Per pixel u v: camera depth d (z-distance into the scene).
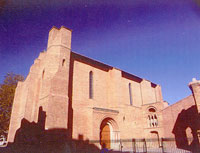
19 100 27.30
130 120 24.75
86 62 23.61
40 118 16.53
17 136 19.81
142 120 26.78
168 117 24.34
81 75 22.05
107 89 25.28
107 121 22.27
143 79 32.06
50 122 15.20
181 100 23.78
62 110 16.59
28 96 21.81
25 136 19.39
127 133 23.42
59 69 18.36
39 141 15.41
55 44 19.88
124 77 28.97
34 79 23.14
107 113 21.73
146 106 27.14
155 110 26.17
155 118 26.12
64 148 14.73
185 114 22.75
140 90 31.25
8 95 31.80
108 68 26.48
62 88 17.73
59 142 15.07
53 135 14.92
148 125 26.05
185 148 20.36
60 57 19.11
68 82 18.80
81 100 20.61
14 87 33.28
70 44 21.17
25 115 20.73
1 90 31.95
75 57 22.33
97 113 20.56
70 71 20.83
